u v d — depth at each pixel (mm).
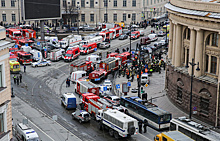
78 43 120750
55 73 92625
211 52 58812
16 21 157250
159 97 73438
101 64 91500
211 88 57719
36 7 104625
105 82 79938
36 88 80000
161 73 94000
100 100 63875
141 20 166000
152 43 128375
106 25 144250
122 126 52156
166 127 57406
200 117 60281
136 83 84438
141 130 56312
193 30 60906
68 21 150375
